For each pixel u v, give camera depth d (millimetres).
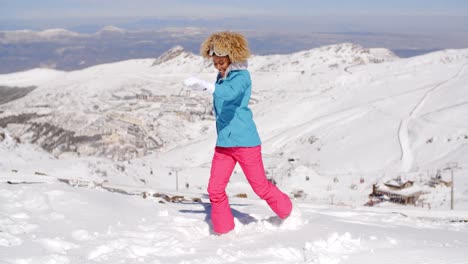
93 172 22016
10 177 10031
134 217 5574
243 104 4863
